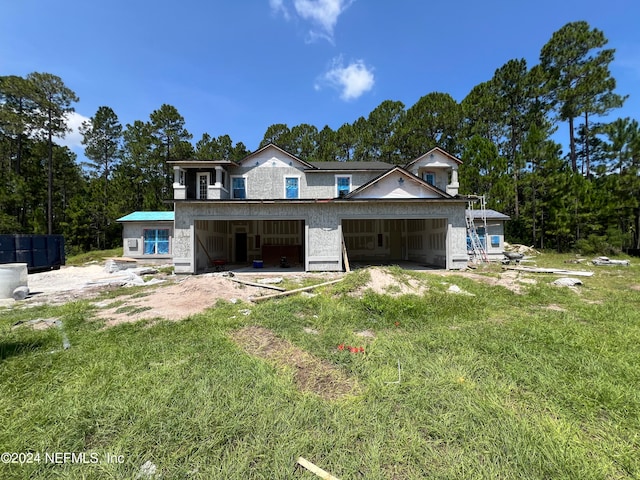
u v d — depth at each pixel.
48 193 28.31
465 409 2.75
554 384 3.18
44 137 29.06
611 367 3.60
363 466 2.15
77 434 2.52
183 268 13.48
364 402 2.93
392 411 2.78
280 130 34.12
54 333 5.07
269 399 2.96
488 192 23.44
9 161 29.47
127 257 18.17
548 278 10.48
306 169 17.19
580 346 4.27
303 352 4.23
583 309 6.41
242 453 2.26
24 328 5.41
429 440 2.39
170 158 31.89
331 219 13.82
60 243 15.97
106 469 2.14
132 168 31.61
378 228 20.44
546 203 22.38
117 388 3.23
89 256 21.27
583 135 27.81
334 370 3.67
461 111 26.89
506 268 13.83
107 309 6.95
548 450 2.23
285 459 2.19
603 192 20.58
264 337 4.86
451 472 2.06
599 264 15.38
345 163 19.08
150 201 28.67
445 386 3.17
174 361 3.92
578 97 24.14
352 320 5.73
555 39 25.28
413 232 18.56
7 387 3.31
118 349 4.32
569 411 2.75
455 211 13.82
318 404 2.89
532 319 5.69
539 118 26.20
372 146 30.83
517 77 27.09
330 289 7.99
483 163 24.23
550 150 22.16
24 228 26.42
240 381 3.32
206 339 4.70
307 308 6.59
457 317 5.90
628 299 7.45
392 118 31.03
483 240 18.42
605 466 2.11
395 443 2.35
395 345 4.40
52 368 3.75
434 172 17.64
